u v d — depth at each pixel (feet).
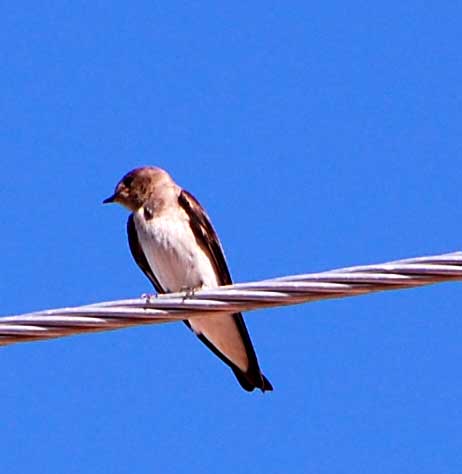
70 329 39.81
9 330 39.42
